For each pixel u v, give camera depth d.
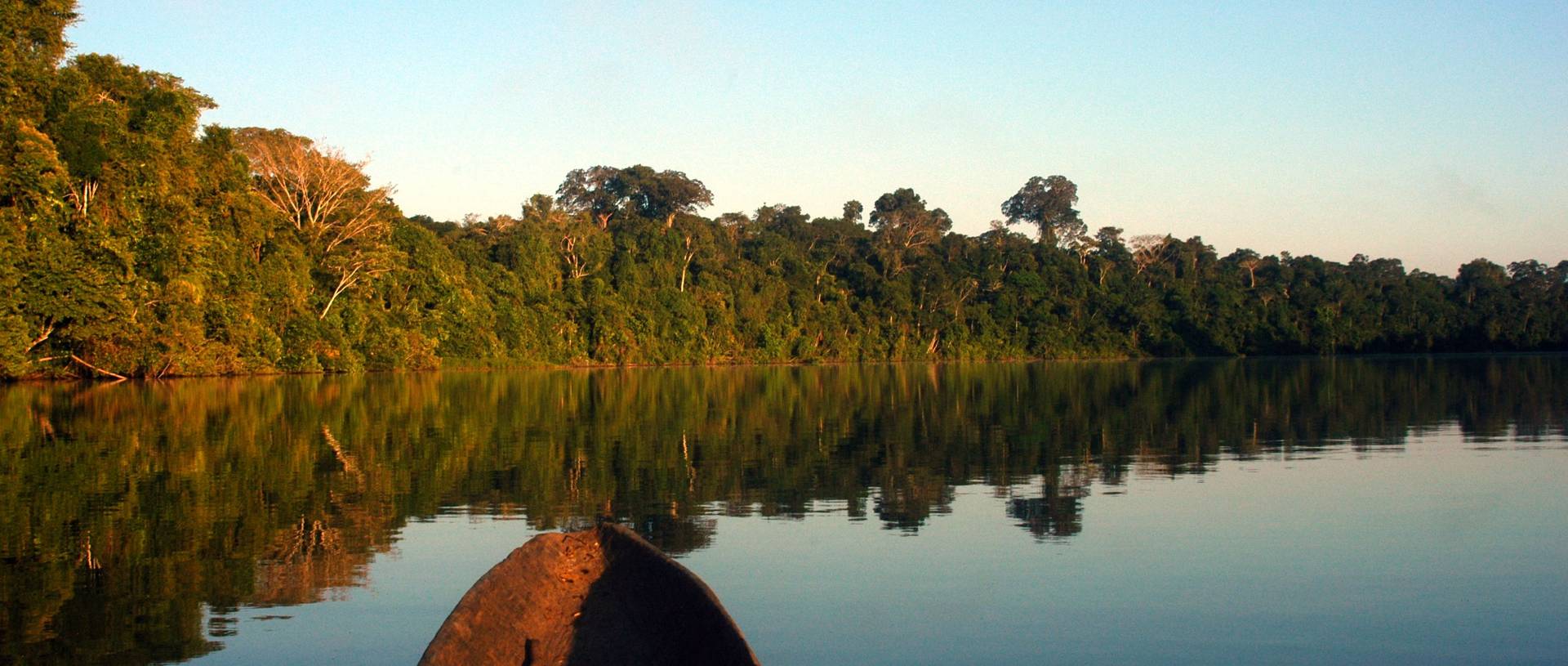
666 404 26.39
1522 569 7.95
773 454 15.18
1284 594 7.32
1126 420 21.17
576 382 39.50
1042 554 8.55
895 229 89.06
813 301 78.62
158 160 34.56
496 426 19.50
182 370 35.88
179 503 10.74
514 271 62.19
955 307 83.31
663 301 69.38
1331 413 22.78
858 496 11.40
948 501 11.06
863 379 44.53
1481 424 19.66
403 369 48.91
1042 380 42.53
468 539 9.13
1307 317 85.75
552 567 5.48
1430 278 92.69
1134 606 7.06
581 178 92.44
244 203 39.88
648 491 11.68
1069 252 96.44
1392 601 7.14
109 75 35.81
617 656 4.95
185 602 7.15
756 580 7.76
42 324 31.89
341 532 9.37
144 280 33.66
